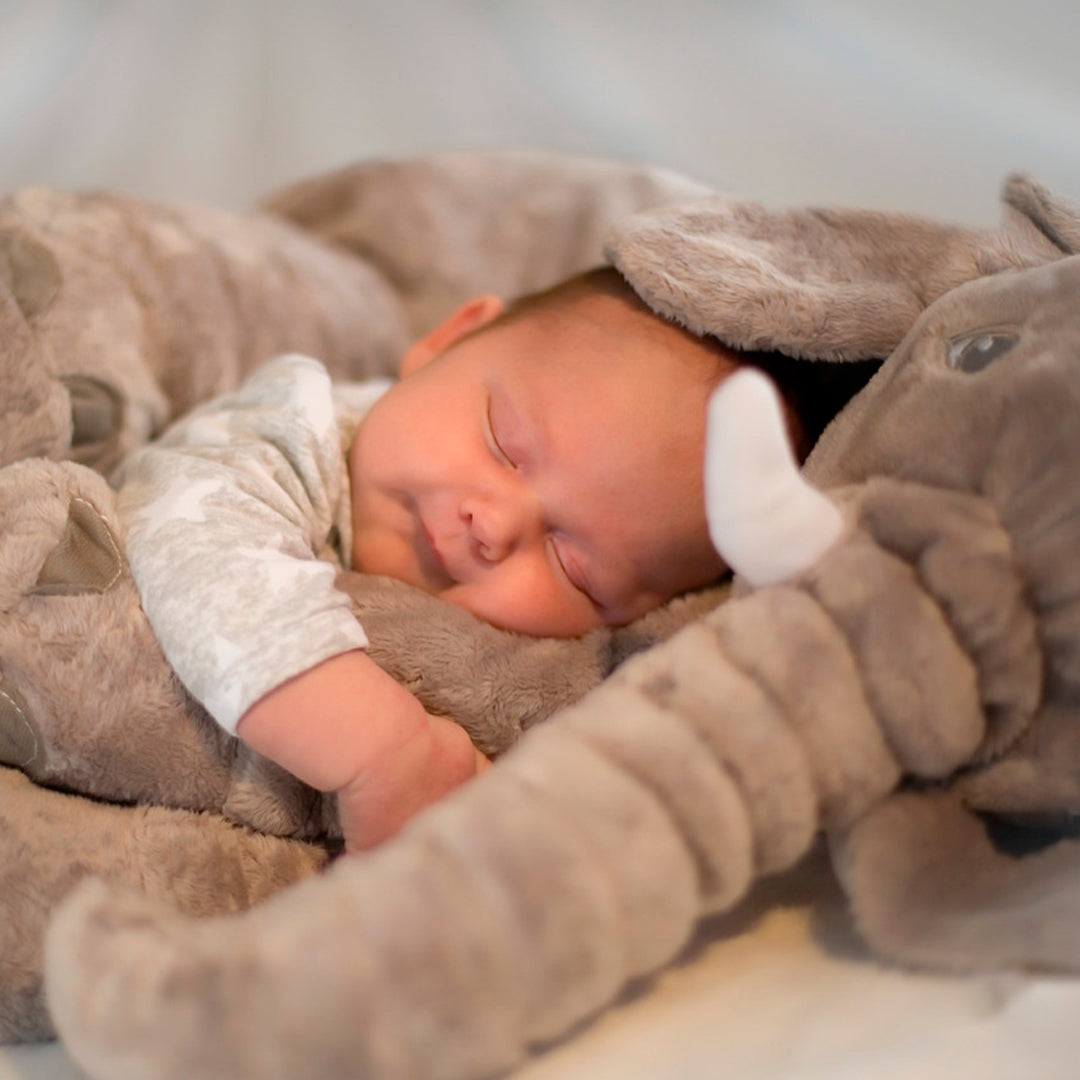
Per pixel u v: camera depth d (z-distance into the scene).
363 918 0.48
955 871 0.59
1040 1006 0.52
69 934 0.54
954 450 0.63
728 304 0.87
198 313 1.19
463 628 0.86
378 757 0.73
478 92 2.10
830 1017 0.55
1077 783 0.60
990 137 1.49
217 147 1.98
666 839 0.51
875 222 0.94
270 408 0.94
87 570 0.77
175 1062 0.48
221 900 0.75
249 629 0.73
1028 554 0.59
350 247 1.55
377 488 0.96
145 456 0.92
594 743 0.53
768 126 1.73
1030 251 0.84
